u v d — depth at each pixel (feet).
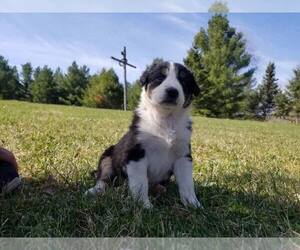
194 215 1.45
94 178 1.97
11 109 7.93
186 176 1.70
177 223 1.38
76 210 1.40
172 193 1.82
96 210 1.45
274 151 3.85
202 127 7.11
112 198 1.54
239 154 3.40
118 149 1.78
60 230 1.27
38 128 4.28
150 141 1.67
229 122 11.05
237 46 21.79
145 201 1.58
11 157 1.68
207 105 20.29
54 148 2.92
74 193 1.62
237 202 1.69
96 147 3.12
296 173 2.56
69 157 2.53
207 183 2.02
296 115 27.35
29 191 1.69
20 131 3.87
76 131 4.31
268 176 2.25
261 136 5.96
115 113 10.08
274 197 1.74
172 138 1.68
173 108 1.67
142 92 1.84
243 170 2.44
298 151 4.03
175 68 1.82
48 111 8.44
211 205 1.68
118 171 1.77
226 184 2.01
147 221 1.37
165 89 1.68
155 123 1.69
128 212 1.43
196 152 3.34
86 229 1.30
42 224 1.29
